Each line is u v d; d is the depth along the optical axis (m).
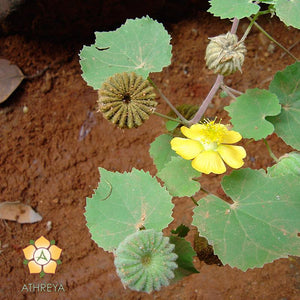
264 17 0.30
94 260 0.27
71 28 0.29
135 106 0.14
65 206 0.28
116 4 0.27
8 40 0.29
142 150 0.29
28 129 0.29
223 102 0.30
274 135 0.29
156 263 0.12
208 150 0.16
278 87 0.18
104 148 0.29
